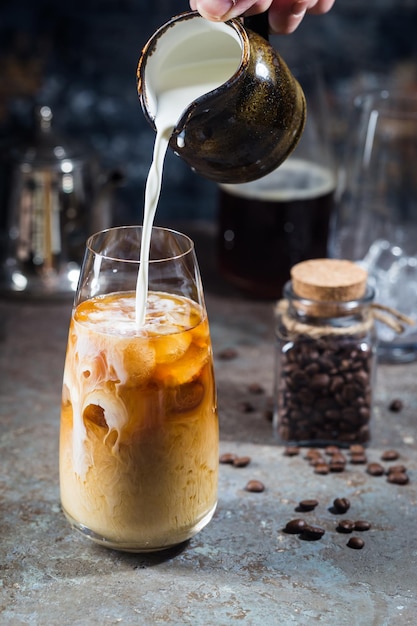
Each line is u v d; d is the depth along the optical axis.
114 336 0.66
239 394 0.87
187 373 0.67
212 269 1.04
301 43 1.25
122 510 0.69
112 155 1.31
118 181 0.97
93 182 0.98
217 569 0.70
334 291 0.78
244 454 0.80
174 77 0.70
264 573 0.70
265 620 0.67
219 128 0.68
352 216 0.91
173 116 0.68
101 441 0.68
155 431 0.67
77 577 0.70
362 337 0.79
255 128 0.69
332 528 0.74
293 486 0.77
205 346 0.69
